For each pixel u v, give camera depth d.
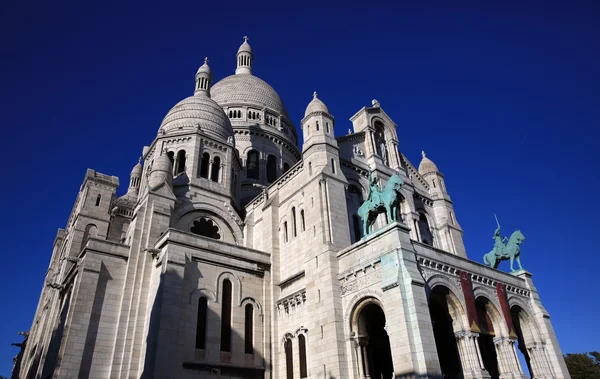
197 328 32.28
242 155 63.00
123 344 31.67
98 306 32.62
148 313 32.75
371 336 32.53
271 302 37.25
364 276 29.92
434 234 47.34
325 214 35.19
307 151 39.59
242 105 69.69
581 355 72.44
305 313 33.88
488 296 32.91
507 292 35.31
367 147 45.03
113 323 32.78
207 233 46.41
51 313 38.56
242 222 45.56
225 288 35.53
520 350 36.81
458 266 31.80
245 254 37.81
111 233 49.06
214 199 44.69
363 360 28.97
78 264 34.66
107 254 34.62
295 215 39.66
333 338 29.45
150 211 38.00
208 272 34.75
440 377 24.25
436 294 30.17
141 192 46.91
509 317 33.31
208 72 60.44
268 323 36.28
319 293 32.19
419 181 50.31
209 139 47.97
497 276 35.22
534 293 37.62
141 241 36.28
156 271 34.19
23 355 52.88
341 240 34.47
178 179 43.53
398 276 26.91
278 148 67.06
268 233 41.25
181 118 49.75
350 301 30.31
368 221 32.25
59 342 32.19
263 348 34.91
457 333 29.58
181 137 47.06
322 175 36.78
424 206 48.44
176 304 31.36
